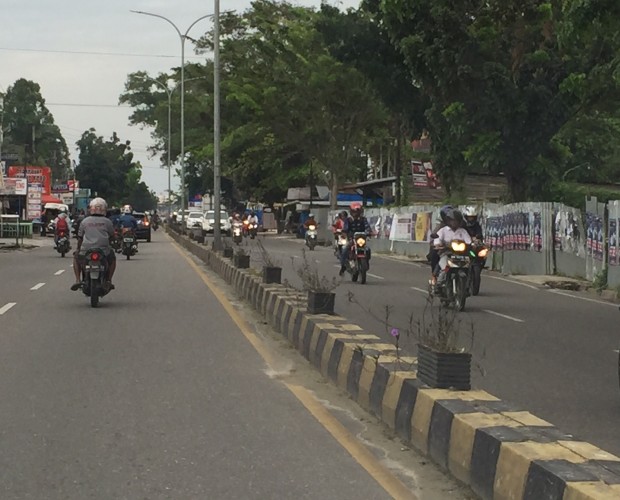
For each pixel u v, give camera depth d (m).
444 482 6.25
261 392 9.38
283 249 46.84
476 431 5.96
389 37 33.69
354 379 9.07
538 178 33.56
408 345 12.34
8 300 18.97
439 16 28.83
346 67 52.09
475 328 14.96
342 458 6.86
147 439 7.39
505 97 31.11
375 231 50.19
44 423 7.93
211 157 65.25
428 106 35.91
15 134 141.25
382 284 24.30
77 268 17.56
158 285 22.95
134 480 6.25
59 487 6.08
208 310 17.08
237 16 60.41
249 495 5.93
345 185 66.50
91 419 8.09
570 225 27.33
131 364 10.98
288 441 7.36
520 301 20.00
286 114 57.31
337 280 25.41
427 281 25.55
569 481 4.70
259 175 83.38
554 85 31.73
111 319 15.57
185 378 10.10
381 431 7.75
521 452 5.30
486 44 29.94
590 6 13.33
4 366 10.80
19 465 6.61
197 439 7.40
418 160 56.56
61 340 13.01
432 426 6.76
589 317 16.91
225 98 58.19
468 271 17.47
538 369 10.97
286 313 13.46
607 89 31.05
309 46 55.16
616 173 64.31
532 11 28.56
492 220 32.34
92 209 17.69
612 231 23.08
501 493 5.43
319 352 10.68
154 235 78.25
